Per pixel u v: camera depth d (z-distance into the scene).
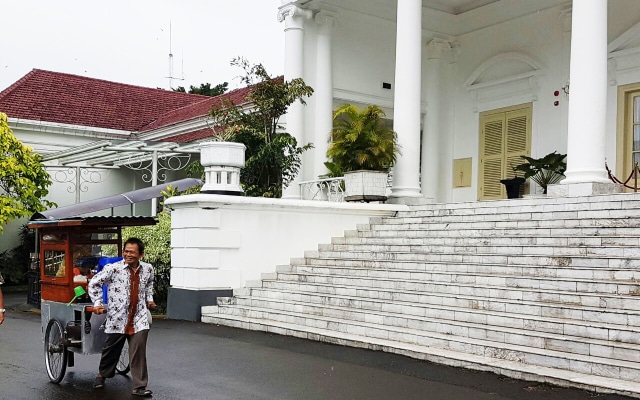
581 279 9.10
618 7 16.97
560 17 18.05
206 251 13.23
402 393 6.86
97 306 7.09
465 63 20.92
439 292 10.37
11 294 21.33
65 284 7.81
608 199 11.49
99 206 15.61
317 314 11.20
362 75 20.23
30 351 9.79
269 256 14.01
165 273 15.33
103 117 28.69
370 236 14.60
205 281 13.17
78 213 15.18
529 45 19.00
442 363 8.20
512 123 19.42
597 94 12.59
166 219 16.02
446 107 21.23
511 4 19.42
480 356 8.09
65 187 26.41
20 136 25.62
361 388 7.11
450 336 8.82
